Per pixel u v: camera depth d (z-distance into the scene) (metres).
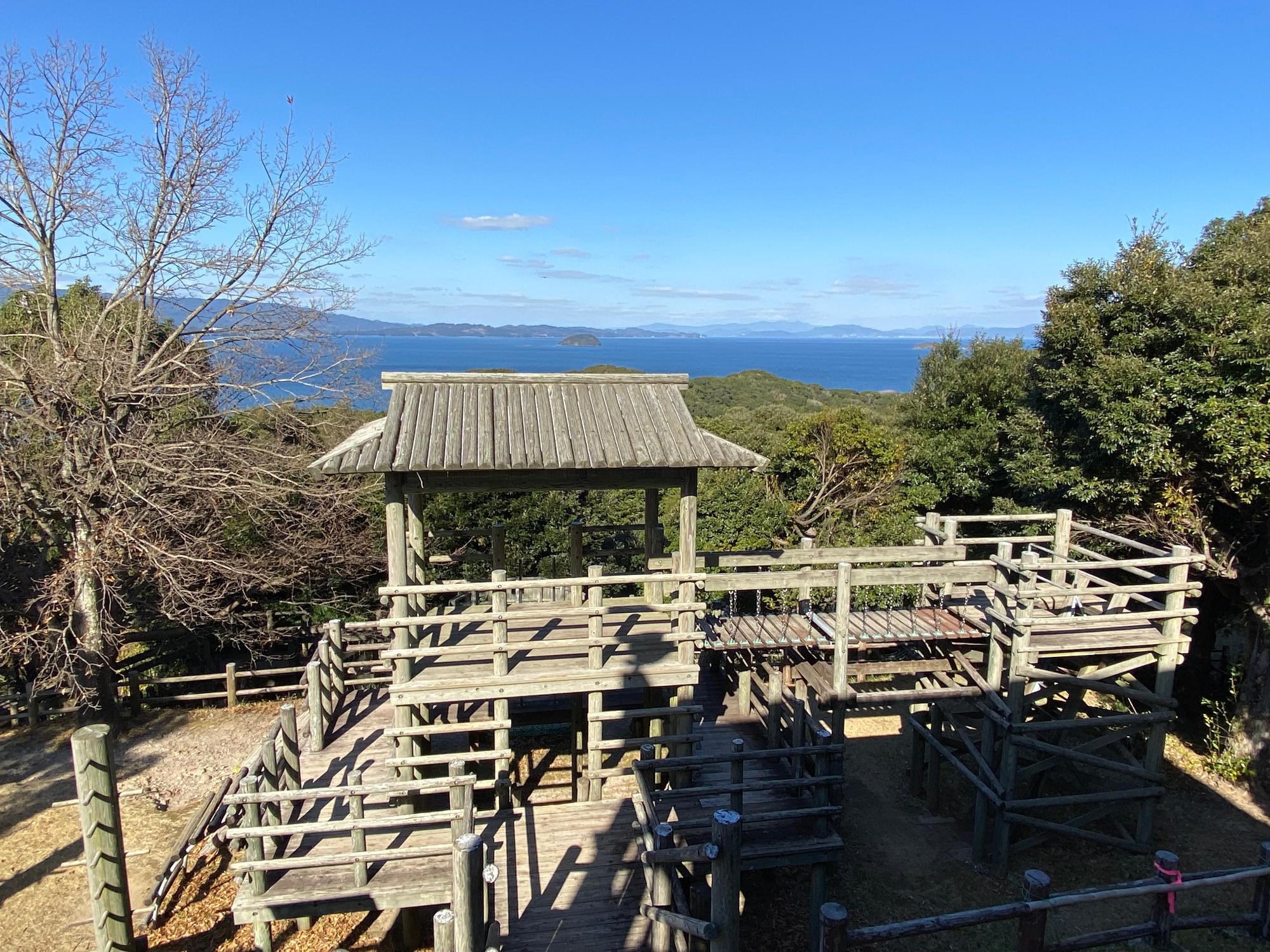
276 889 7.01
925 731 11.33
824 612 11.38
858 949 8.31
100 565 12.13
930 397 25.38
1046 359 14.34
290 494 15.61
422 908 8.35
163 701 14.80
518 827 8.38
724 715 10.75
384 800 8.50
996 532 20.72
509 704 11.80
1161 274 12.71
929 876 9.66
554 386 9.10
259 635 16.09
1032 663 9.72
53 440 13.70
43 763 12.77
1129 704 11.26
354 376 17.12
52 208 13.48
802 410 45.69
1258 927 5.60
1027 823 9.73
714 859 5.47
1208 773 12.32
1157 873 5.43
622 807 8.77
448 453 7.73
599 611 8.32
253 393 15.34
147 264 14.53
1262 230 12.16
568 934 6.92
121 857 7.62
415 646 8.55
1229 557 12.32
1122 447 12.03
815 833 8.00
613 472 8.59
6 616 13.98
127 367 13.97
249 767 8.69
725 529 19.95
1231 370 10.82
